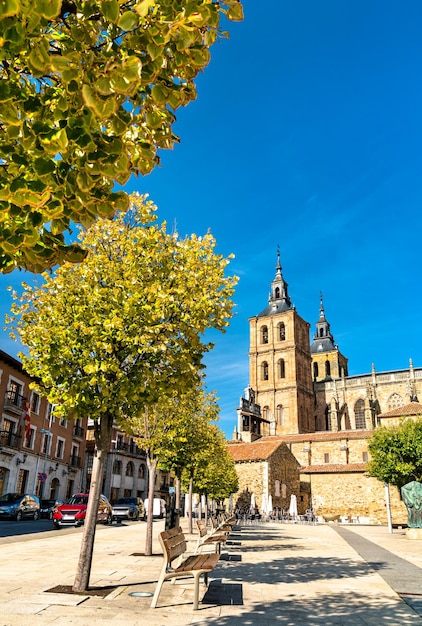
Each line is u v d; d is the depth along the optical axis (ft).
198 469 83.66
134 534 77.66
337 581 33.60
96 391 30.32
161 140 13.41
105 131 12.62
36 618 20.33
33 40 9.32
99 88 9.11
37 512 111.34
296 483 179.42
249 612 23.15
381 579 34.99
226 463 111.34
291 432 253.03
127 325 29.35
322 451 195.72
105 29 10.95
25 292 31.37
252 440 238.07
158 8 10.19
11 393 119.34
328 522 158.61
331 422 257.55
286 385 262.88
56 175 10.18
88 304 30.22
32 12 8.36
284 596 27.50
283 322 276.82
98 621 20.24
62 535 70.79
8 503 102.83
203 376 49.32
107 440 30.12
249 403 254.27
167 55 11.75
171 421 48.65
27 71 11.69
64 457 152.46
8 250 10.27
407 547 65.46
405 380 253.65
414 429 108.88
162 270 32.42
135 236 32.53
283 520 148.66
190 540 66.23
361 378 272.10
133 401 29.48
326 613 23.44
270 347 275.18
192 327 30.63
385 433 110.83
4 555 43.83
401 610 24.43
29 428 125.70
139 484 211.61
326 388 280.72
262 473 160.56
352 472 171.83
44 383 30.55
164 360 30.09
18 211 10.05
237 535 81.10
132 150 12.50
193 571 23.39
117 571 35.19
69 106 10.10
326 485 176.86
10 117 9.61
